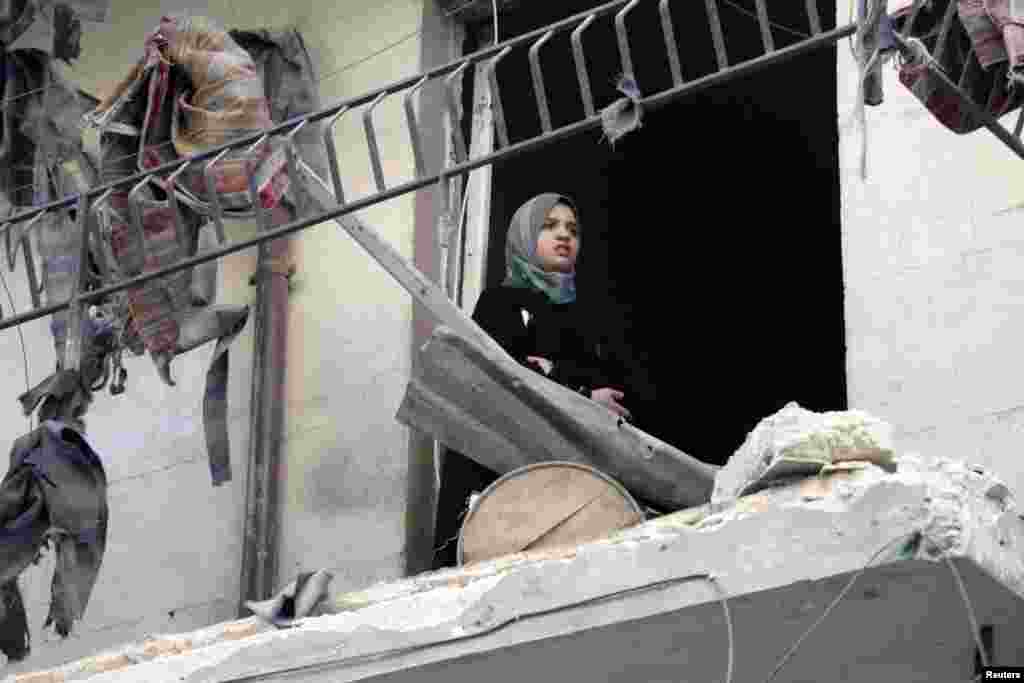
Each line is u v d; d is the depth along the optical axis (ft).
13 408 57.77
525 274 51.06
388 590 42.32
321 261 55.11
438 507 49.06
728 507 39.04
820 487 38.37
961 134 44.57
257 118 48.98
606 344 51.13
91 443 56.03
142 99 49.75
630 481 45.88
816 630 38.09
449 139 56.34
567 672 39.88
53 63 58.75
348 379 53.93
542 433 46.37
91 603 54.65
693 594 38.19
